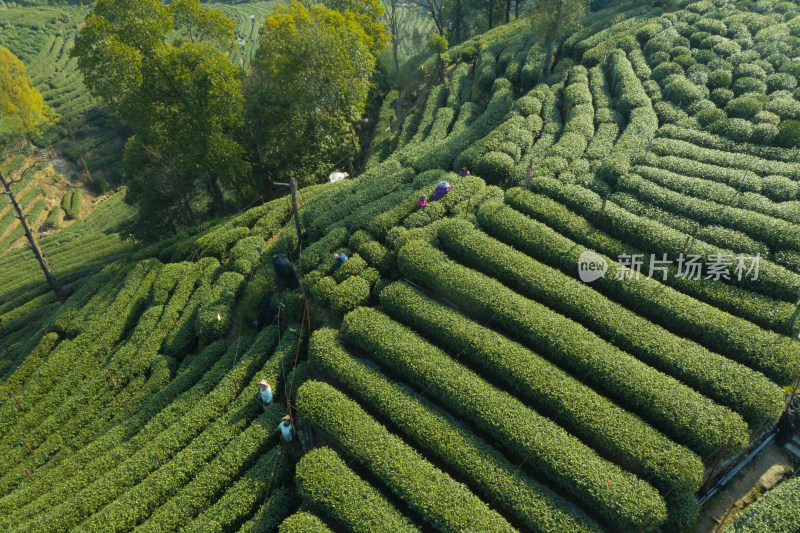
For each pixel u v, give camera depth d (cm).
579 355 2258
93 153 9844
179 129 4422
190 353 3155
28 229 4019
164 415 2552
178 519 2003
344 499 1883
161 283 3662
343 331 2609
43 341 3725
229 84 4291
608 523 1791
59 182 9150
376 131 5962
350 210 3631
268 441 2253
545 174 3381
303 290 3044
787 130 3300
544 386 2142
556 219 3045
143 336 3291
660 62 4391
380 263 2961
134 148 5272
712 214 2894
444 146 4069
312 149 5297
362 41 5694
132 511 2059
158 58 4091
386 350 2417
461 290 2642
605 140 3650
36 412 3011
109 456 2408
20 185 8556
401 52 10081
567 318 2506
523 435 1978
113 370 3116
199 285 3588
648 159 3372
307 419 2216
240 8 17475
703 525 1817
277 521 1962
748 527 1673
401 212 3306
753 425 2014
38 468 2648
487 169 3581
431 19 10594
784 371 2131
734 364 2162
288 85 4975
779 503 1720
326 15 5353
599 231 2966
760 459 1998
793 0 4909
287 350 2648
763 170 3178
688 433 1942
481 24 8312
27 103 8094
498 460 1959
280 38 4894
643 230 2833
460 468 1953
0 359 4116
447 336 2458
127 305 3741
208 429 2352
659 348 2262
